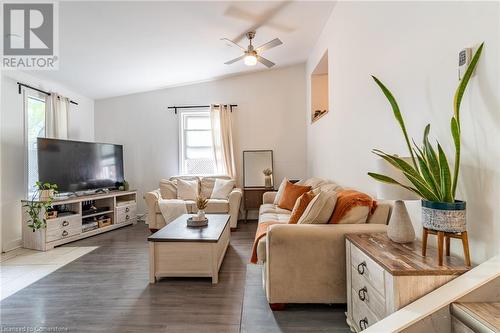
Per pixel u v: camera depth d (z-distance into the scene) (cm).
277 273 183
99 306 194
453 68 131
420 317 98
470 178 121
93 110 520
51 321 177
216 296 209
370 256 133
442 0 138
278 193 395
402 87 176
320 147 402
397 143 184
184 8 271
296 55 467
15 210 337
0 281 237
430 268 113
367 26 229
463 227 113
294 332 163
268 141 517
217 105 510
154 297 207
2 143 323
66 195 389
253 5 290
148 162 520
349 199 196
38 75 373
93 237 382
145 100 520
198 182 480
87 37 296
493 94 109
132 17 272
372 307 134
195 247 235
